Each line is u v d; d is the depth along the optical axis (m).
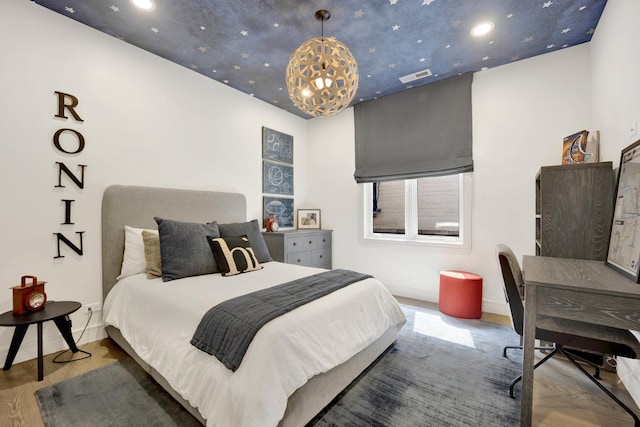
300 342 1.37
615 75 1.93
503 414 1.52
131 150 2.56
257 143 3.72
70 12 2.13
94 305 2.32
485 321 2.79
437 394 1.69
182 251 2.26
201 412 1.29
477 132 3.05
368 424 1.45
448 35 2.42
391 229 3.88
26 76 2.01
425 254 3.44
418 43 2.53
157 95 2.74
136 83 2.59
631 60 1.69
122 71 2.50
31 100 2.02
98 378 1.82
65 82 2.18
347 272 2.33
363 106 3.84
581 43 2.55
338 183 4.15
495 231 2.98
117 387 1.73
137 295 1.99
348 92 2.01
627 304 1.18
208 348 1.37
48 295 2.10
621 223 1.63
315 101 2.04
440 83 3.24
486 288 3.05
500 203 2.95
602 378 1.83
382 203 3.96
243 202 3.42
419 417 1.50
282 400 1.19
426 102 3.33
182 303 1.69
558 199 2.10
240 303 1.57
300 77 1.94
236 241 2.54
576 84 2.58
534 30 2.36
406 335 2.49
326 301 1.69
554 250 2.11
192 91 3.02
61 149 2.16
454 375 1.88
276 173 3.98
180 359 1.48
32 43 2.03
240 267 2.38
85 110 2.28
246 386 1.18
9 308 1.94
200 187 3.09
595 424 1.44
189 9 2.10
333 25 2.29
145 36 2.44
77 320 2.24
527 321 1.35
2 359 1.92
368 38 2.46
